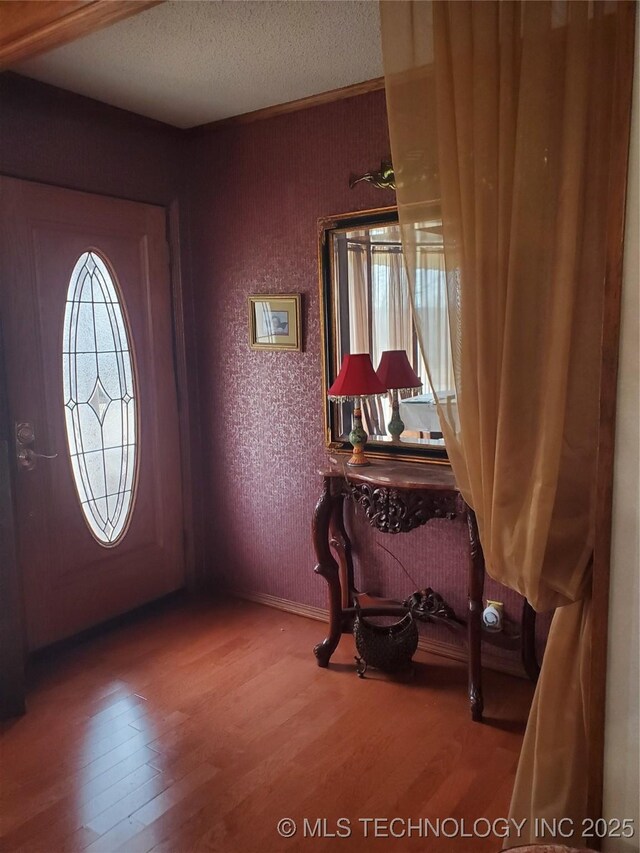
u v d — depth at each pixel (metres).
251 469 3.36
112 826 1.92
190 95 2.81
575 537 1.59
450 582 2.78
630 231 1.33
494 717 2.41
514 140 1.51
